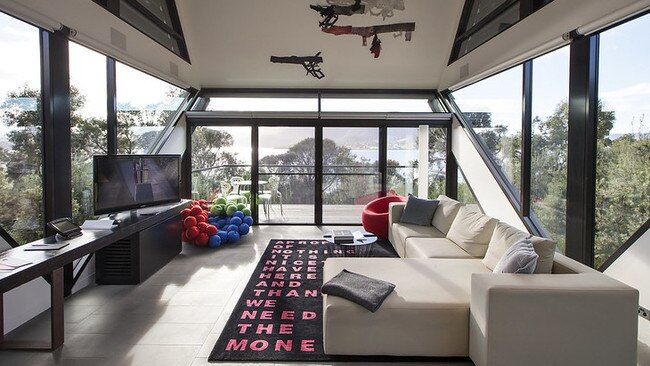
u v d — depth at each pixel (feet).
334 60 19.83
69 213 11.09
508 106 15.29
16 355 7.86
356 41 18.84
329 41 18.84
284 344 8.25
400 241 14.85
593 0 9.91
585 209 10.55
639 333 8.46
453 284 8.55
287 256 15.31
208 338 8.59
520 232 9.28
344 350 7.59
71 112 11.60
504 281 6.88
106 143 13.51
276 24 17.99
